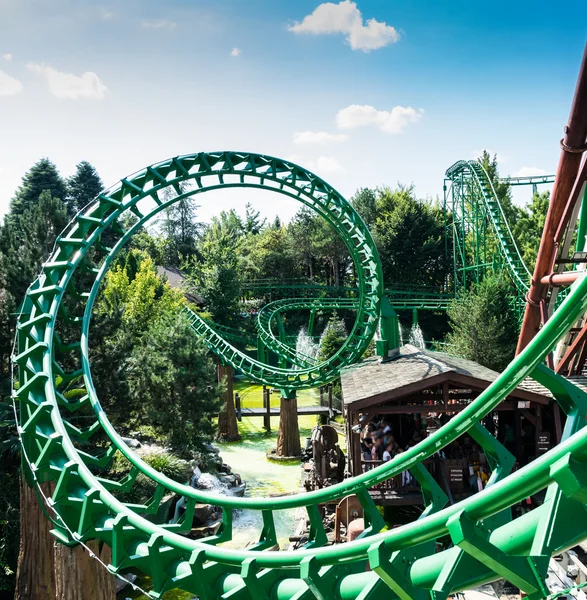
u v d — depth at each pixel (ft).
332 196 72.49
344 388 62.18
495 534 17.01
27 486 40.52
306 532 54.39
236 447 98.58
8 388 57.62
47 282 44.91
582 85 43.80
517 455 55.47
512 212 208.74
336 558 20.12
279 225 358.84
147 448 73.31
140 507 32.60
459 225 224.53
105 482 34.32
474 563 17.84
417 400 59.67
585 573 37.32
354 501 41.32
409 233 221.66
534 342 17.78
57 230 70.74
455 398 59.62
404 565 21.54
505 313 118.62
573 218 52.95
